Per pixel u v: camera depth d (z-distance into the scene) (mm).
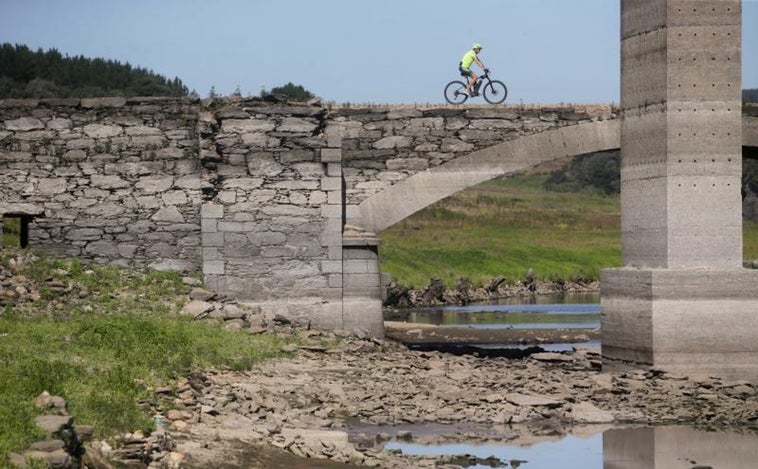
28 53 154750
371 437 31203
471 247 110562
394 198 44875
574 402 36344
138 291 43719
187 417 29391
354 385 36656
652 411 35844
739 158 41219
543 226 132250
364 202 44938
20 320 39094
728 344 40750
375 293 44812
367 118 44875
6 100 45031
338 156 44562
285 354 40125
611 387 38719
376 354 42125
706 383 39656
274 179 44594
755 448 31703
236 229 44656
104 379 30078
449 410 34531
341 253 44656
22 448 22438
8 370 28844
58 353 33094
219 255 44688
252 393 33500
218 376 35094
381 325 45031
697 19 40969
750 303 40875
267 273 44656
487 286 96438
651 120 41875
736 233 41219
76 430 24828
